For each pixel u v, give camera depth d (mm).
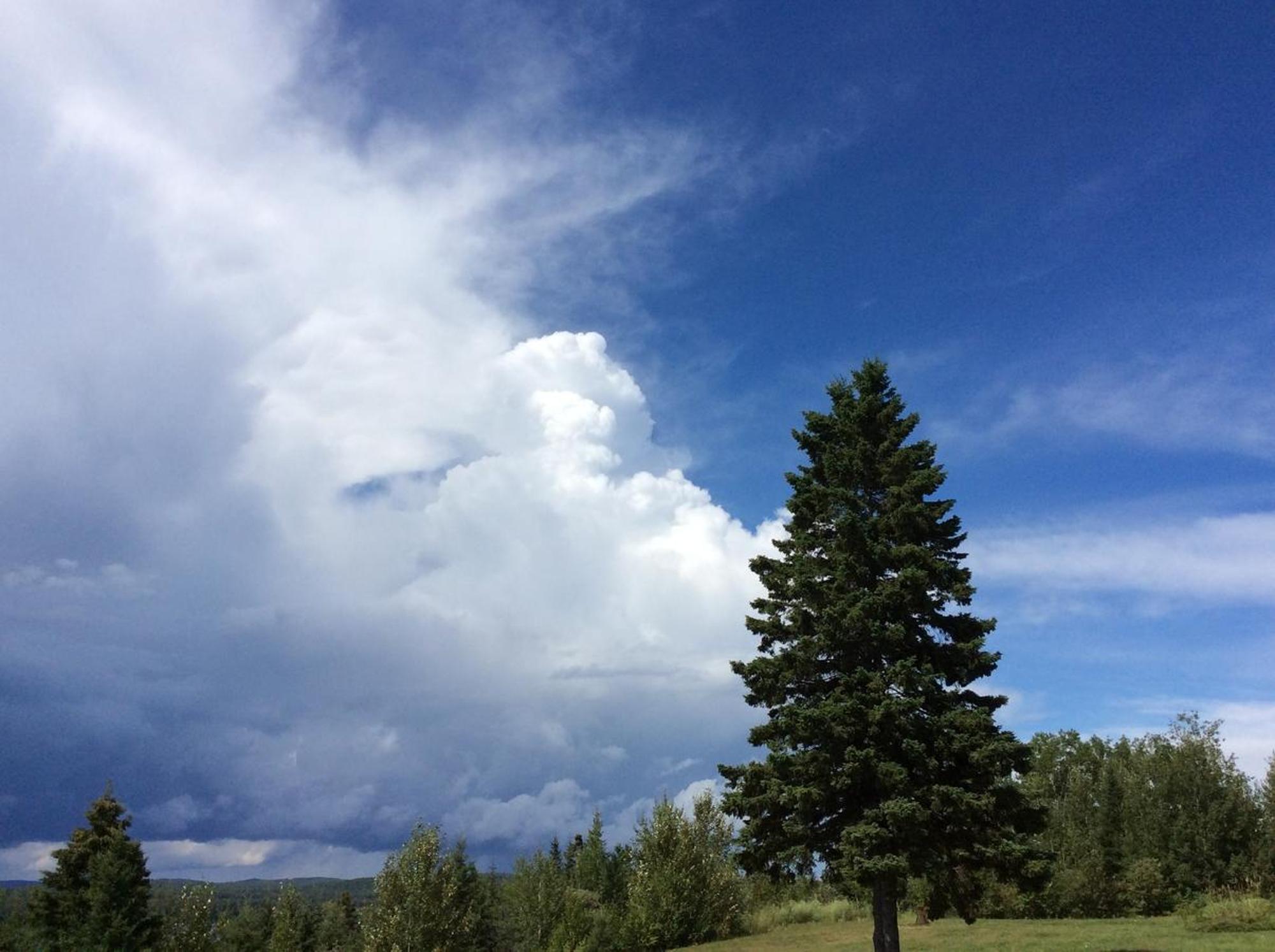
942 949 31719
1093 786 51531
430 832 33031
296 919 51406
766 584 23969
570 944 39531
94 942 36562
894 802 19484
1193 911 35219
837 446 24875
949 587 22469
